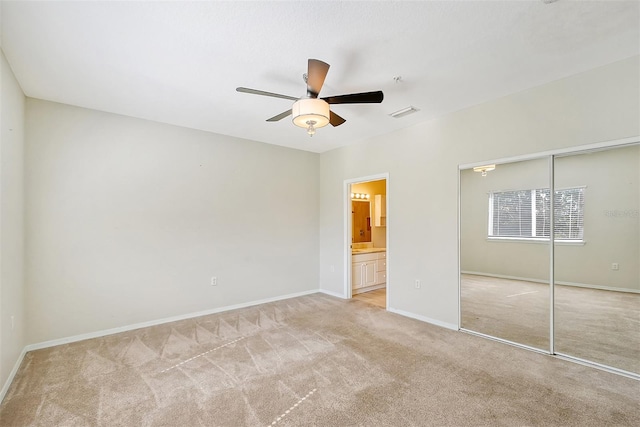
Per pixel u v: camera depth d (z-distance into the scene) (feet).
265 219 16.22
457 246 11.96
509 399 7.21
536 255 10.19
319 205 18.81
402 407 6.92
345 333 11.53
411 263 13.55
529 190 10.27
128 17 6.34
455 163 12.05
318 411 6.80
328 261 18.16
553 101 9.59
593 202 9.16
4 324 7.75
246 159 15.57
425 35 7.10
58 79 9.11
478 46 7.59
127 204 12.09
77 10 6.10
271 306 15.35
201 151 14.06
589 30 7.00
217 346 10.35
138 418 6.58
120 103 10.96
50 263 10.51
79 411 6.82
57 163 10.71
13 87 8.66
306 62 8.26
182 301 13.34
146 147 12.59
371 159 15.52
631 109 8.30
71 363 9.13
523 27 6.85
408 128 13.78
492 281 11.15
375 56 7.98
